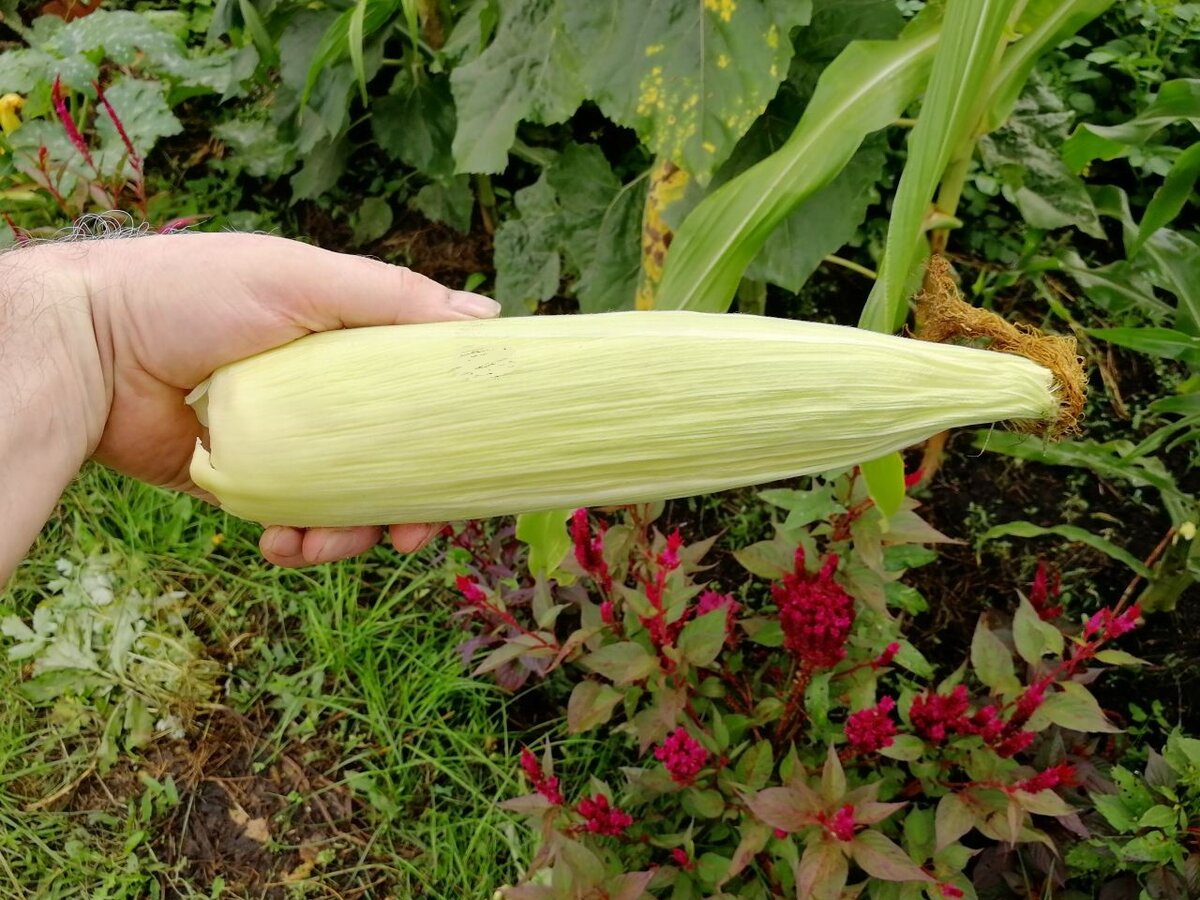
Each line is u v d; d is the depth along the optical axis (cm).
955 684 39
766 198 39
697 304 40
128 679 55
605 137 70
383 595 56
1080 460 48
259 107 77
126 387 33
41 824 51
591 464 26
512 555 53
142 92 70
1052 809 34
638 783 41
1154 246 50
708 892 41
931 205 44
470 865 48
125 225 69
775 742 44
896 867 32
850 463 26
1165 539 49
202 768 53
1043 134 55
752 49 40
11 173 68
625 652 39
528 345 26
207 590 59
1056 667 41
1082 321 64
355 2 62
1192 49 65
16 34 90
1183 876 35
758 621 44
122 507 60
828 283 67
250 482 26
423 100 65
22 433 29
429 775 51
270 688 55
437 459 26
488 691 53
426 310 30
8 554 28
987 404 25
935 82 30
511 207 72
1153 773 38
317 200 75
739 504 59
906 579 55
